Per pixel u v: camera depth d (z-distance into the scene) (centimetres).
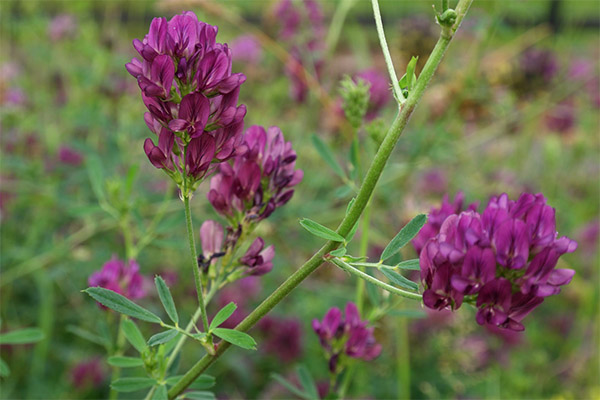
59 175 53
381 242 49
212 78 19
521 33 71
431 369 51
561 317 59
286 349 49
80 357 47
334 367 27
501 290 18
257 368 51
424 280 19
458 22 18
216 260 23
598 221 68
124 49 71
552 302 61
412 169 49
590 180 75
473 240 19
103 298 20
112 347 30
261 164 23
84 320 49
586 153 77
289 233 50
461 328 51
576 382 55
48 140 58
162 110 19
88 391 46
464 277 18
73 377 45
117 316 30
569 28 76
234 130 20
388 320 48
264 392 48
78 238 47
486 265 18
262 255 23
